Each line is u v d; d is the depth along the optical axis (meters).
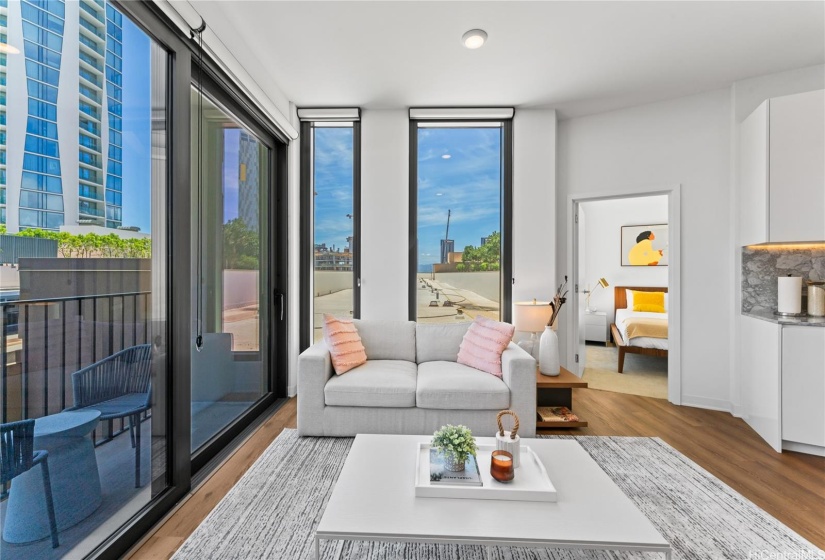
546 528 1.11
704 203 3.13
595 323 5.70
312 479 1.95
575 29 2.34
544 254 3.49
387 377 2.50
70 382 1.23
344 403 2.41
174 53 1.72
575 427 2.67
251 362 2.83
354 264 3.57
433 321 3.61
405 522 1.14
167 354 1.71
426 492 1.27
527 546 1.07
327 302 3.61
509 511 1.19
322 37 2.42
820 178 2.37
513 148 3.51
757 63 2.72
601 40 2.45
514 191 3.52
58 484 1.20
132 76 1.50
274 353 3.28
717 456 2.24
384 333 3.07
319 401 2.45
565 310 3.65
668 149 3.27
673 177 3.25
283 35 2.40
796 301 2.57
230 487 1.88
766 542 1.50
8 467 1.05
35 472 1.12
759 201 2.62
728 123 3.05
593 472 1.42
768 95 2.88
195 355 2.06
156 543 1.48
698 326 3.15
